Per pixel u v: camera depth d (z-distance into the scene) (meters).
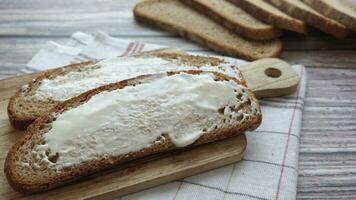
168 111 0.32
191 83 0.33
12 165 0.30
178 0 0.53
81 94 0.33
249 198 0.31
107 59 0.39
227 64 0.39
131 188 0.31
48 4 0.53
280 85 0.37
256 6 0.47
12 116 0.34
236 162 0.33
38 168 0.30
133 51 0.44
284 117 0.36
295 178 0.32
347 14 0.44
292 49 0.46
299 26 0.45
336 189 0.32
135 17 0.50
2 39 0.47
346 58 0.44
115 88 0.33
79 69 0.38
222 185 0.31
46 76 0.37
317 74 0.42
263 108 0.37
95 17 0.51
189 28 0.47
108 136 0.31
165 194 0.31
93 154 0.30
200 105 0.33
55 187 0.30
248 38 0.46
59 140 0.31
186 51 0.45
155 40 0.47
